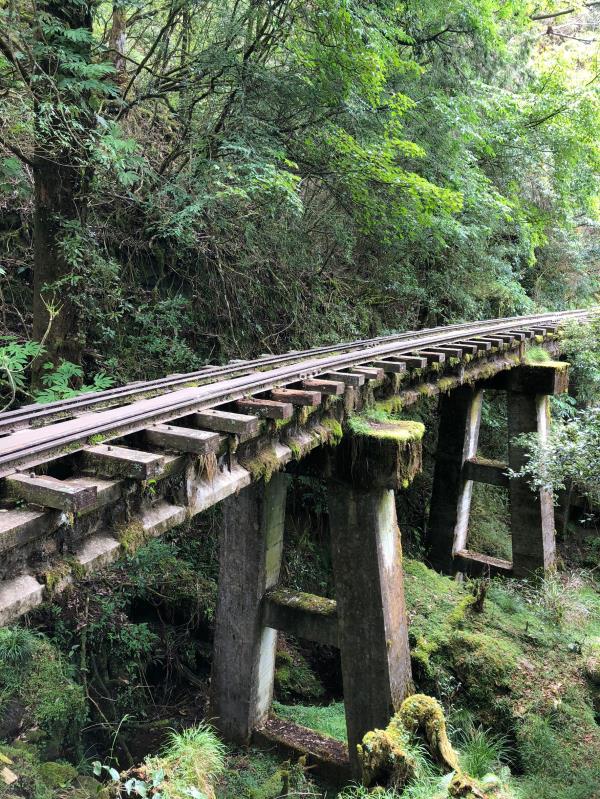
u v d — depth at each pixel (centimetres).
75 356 644
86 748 591
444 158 1084
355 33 723
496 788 395
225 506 606
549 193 1460
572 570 1195
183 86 777
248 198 730
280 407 408
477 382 1041
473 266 1373
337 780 583
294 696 780
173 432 326
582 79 1424
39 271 620
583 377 1314
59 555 254
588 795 600
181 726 654
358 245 1173
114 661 658
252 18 766
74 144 598
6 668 526
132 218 777
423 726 433
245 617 610
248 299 899
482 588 832
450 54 1175
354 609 575
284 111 812
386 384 647
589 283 1881
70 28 605
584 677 759
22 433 296
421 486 1222
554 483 739
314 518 962
